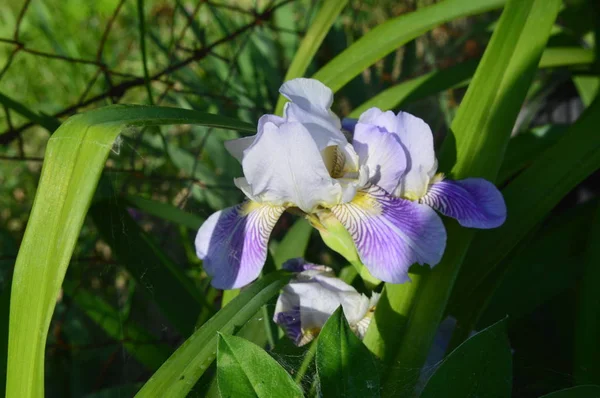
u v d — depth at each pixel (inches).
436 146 25.9
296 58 16.8
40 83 28.6
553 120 26.5
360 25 28.7
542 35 13.7
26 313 10.0
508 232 14.0
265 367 9.5
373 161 11.8
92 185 10.1
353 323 12.8
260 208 12.4
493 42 13.9
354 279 15.8
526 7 14.1
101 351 20.5
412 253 11.1
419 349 12.0
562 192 14.1
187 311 16.9
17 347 10.0
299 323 13.0
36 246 10.1
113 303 22.7
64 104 27.2
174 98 24.0
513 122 13.2
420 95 18.1
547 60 18.8
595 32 20.0
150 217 24.7
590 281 14.5
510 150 18.0
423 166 11.9
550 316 18.6
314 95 11.8
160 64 26.7
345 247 12.3
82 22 30.2
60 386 19.7
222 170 22.9
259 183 11.5
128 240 16.9
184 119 11.3
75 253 22.7
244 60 23.7
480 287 15.0
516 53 13.7
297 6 27.0
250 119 23.5
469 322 14.7
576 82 20.9
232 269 12.2
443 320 14.1
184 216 18.1
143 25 15.5
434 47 28.6
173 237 24.7
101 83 27.4
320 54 25.0
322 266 13.4
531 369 15.0
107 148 10.2
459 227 12.7
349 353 9.5
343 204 11.8
